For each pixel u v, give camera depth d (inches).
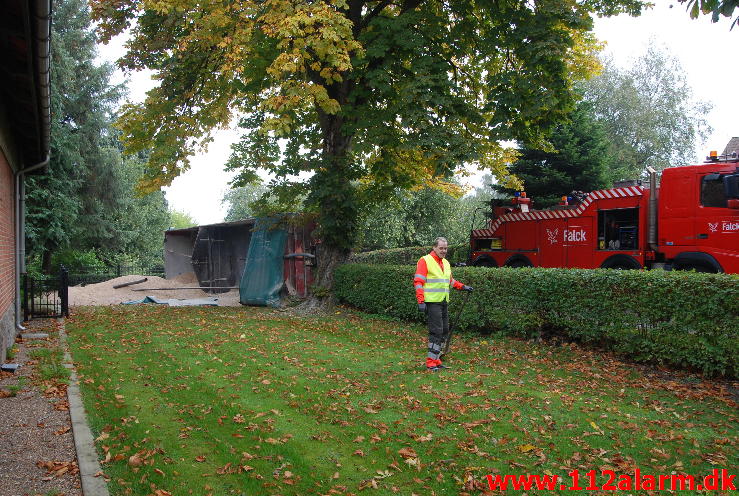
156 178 545.0
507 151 616.4
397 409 217.0
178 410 217.9
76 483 153.5
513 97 466.9
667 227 462.3
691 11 211.8
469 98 588.4
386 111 478.3
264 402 227.6
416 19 476.7
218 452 175.3
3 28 226.8
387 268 483.2
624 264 497.7
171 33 498.3
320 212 562.3
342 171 532.1
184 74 526.0
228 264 872.9
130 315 508.4
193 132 523.5
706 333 256.2
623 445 178.2
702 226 439.8
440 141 440.8
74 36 1074.7
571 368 286.2
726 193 422.0
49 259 952.9
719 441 179.5
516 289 355.9
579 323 323.0
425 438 184.1
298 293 624.7
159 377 270.7
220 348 343.9
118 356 322.0
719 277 253.3
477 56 576.7
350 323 468.8
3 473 158.7
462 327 393.4
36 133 371.9
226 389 247.3
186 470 161.9
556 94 476.7
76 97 1069.1
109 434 190.2
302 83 450.6
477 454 171.9
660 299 275.9
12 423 202.7
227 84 527.2
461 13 534.3
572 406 218.1
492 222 662.5
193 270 956.6
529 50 454.3
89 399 232.7
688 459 167.3
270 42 484.4
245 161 585.6
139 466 164.2
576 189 885.2
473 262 687.1
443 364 294.7
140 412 215.2
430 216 1160.8
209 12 461.1
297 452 174.6
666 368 278.5
